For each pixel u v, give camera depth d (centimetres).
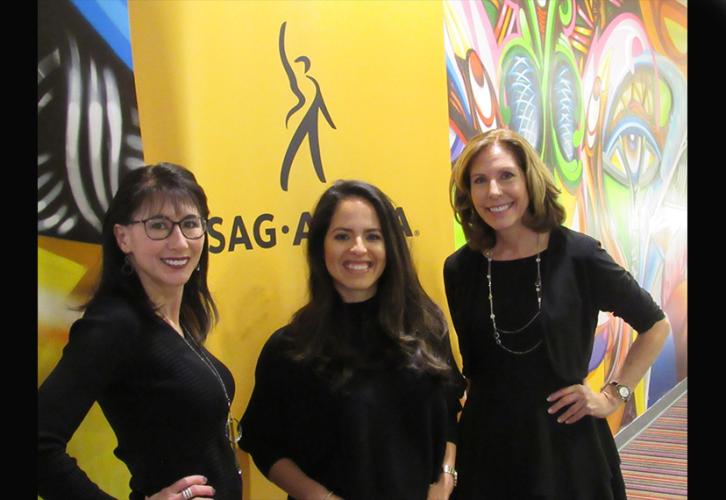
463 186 185
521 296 176
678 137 455
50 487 105
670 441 387
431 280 217
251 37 176
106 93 152
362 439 150
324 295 161
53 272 144
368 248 158
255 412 159
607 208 375
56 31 143
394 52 207
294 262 186
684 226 468
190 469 123
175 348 124
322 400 153
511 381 173
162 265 125
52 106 142
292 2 184
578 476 171
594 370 358
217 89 169
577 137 346
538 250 179
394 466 152
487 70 280
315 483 155
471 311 181
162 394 120
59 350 145
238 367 175
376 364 158
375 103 203
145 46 158
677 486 323
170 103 161
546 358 171
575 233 182
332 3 193
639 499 309
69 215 146
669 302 450
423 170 215
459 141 262
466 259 189
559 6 331
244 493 180
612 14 377
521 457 170
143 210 124
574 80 344
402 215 210
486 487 173
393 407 155
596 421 180
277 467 159
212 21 168
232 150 173
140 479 122
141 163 158
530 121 309
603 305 178
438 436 164
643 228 415
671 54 442
